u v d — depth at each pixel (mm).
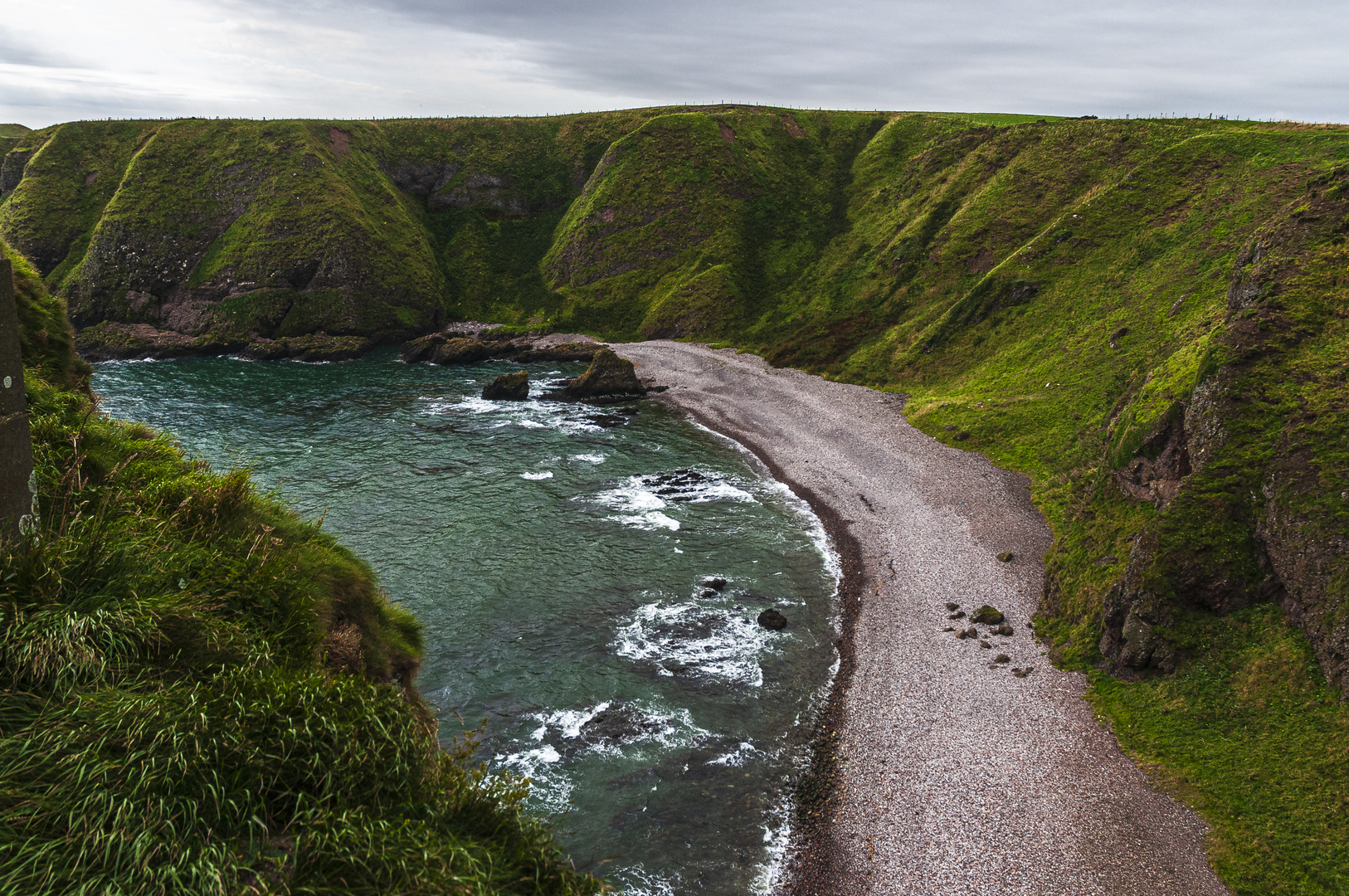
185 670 9562
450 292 134250
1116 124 94812
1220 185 72625
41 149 128250
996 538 44844
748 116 144500
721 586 40531
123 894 6820
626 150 137500
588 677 32156
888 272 101625
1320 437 28750
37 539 9656
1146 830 22953
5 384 9477
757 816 24828
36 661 8398
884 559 43625
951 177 108250
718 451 65812
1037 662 32281
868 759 27312
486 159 151375
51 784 7508
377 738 9680
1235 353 33406
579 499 53531
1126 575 31031
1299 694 24844
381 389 89625
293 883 7574
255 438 67125
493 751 27375
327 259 115438
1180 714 26734
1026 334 74625
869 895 21719
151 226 116688
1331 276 35062
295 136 130750
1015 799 24797
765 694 31375
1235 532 29312
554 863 9945
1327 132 73188
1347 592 24906
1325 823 21328
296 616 12086
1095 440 50156
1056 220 83250
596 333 119750
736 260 120938
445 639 34812
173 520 12164
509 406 82000
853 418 71250
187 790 7922
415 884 7898
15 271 20703
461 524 48438
